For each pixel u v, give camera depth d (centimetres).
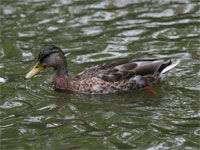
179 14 2045
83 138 1108
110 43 1795
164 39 1798
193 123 1169
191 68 1541
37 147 1068
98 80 1412
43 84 1501
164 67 1473
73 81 1448
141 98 1370
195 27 1895
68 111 1284
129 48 1736
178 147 1050
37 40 1858
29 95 1409
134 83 1430
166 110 1263
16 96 1399
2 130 1169
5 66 1630
